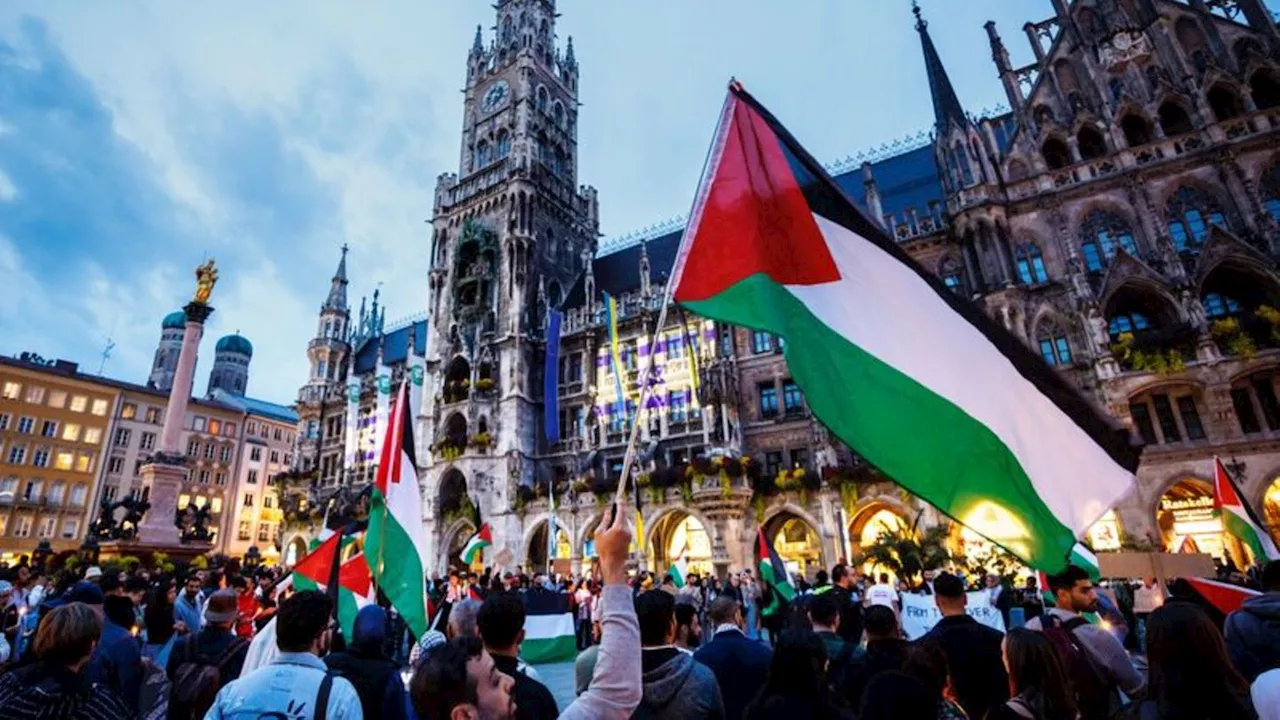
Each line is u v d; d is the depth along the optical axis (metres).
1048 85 40.19
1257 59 34.53
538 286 56.84
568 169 67.56
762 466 41.53
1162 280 32.25
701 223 5.87
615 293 56.06
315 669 4.14
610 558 3.30
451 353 55.94
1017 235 37.25
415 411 55.72
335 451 68.00
